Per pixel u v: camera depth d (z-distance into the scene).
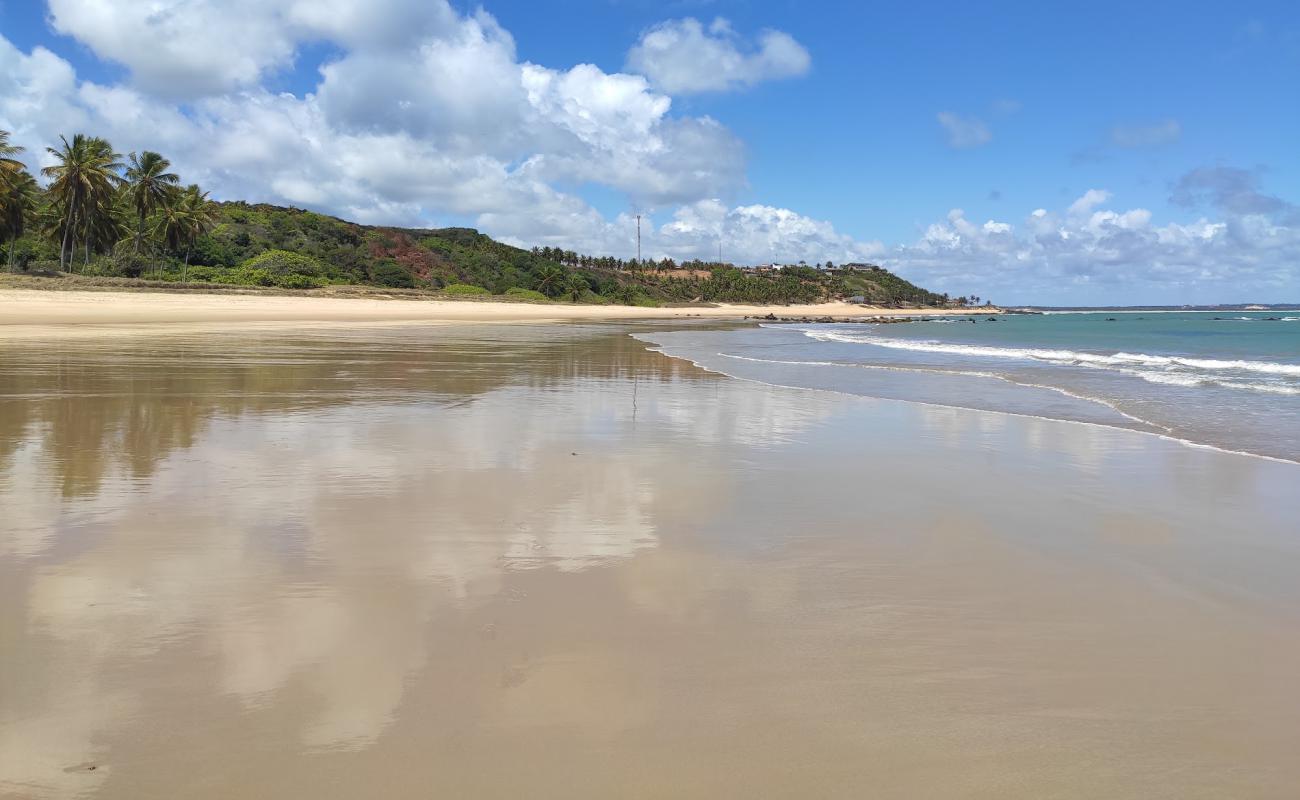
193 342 24.72
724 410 12.29
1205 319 114.81
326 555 4.89
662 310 118.06
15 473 6.97
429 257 118.19
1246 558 5.25
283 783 2.60
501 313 73.19
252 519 5.65
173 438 8.81
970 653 3.71
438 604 4.14
